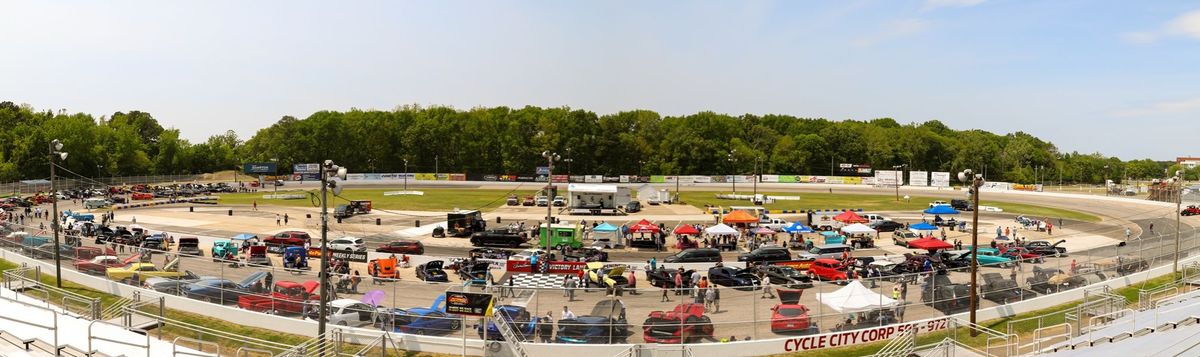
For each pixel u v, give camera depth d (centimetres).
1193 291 3816
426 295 3497
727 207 10312
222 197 11931
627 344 2848
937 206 7562
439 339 2916
